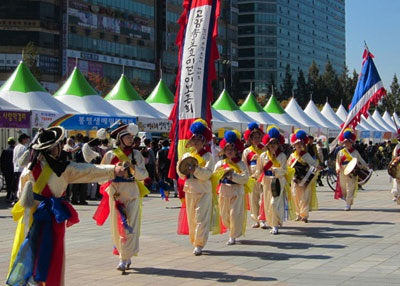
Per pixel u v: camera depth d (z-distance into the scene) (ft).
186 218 34.45
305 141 46.34
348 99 321.93
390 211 53.11
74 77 87.15
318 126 136.26
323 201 63.41
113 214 28.96
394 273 27.61
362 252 33.17
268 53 414.21
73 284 26.12
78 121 76.54
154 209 57.16
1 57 196.85
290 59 437.17
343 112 170.50
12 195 62.28
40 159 21.89
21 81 75.51
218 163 36.58
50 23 204.13
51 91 204.33
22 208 22.22
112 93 93.86
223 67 301.63
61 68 208.54
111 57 230.68
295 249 34.35
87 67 218.18
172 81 264.72
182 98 36.68
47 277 20.99
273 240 37.65
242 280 26.66
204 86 36.40
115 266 29.86
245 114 115.55
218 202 36.17
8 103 69.41
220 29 299.38
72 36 211.20
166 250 34.24
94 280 26.86
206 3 36.52
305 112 147.43
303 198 46.11
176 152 36.52
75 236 39.65
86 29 217.56
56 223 21.53
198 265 30.04
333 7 519.60
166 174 70.95
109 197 29.14
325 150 102.06
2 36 197.06
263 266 29.68
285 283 25.94
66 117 75.25
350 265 29.66
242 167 36.06
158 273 28.25
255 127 42.34
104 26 226.79
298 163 46.14
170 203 63.21
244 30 413.80
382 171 135.64
